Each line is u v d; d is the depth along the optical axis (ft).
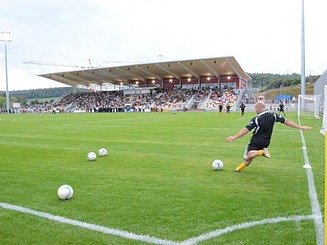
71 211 15.01
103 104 246.68
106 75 244.42
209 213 14.42
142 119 102.01
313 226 12.92
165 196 17.08
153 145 38.37
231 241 11.63
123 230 12.75
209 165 25.57
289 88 340.59
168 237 12.06
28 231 12.84
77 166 25.79
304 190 18.04
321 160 27.32
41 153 33.06
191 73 227.40
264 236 12.01
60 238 12.15
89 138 47.42
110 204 15.90
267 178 20.94
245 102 214.48
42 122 92.17
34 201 16.62
